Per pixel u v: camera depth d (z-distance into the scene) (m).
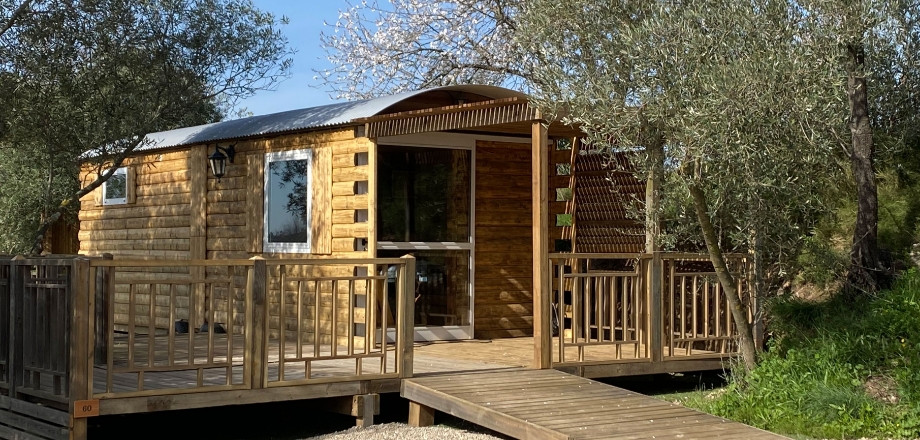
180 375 8.78
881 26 11.58
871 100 12.23
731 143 8.82
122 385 8.06
